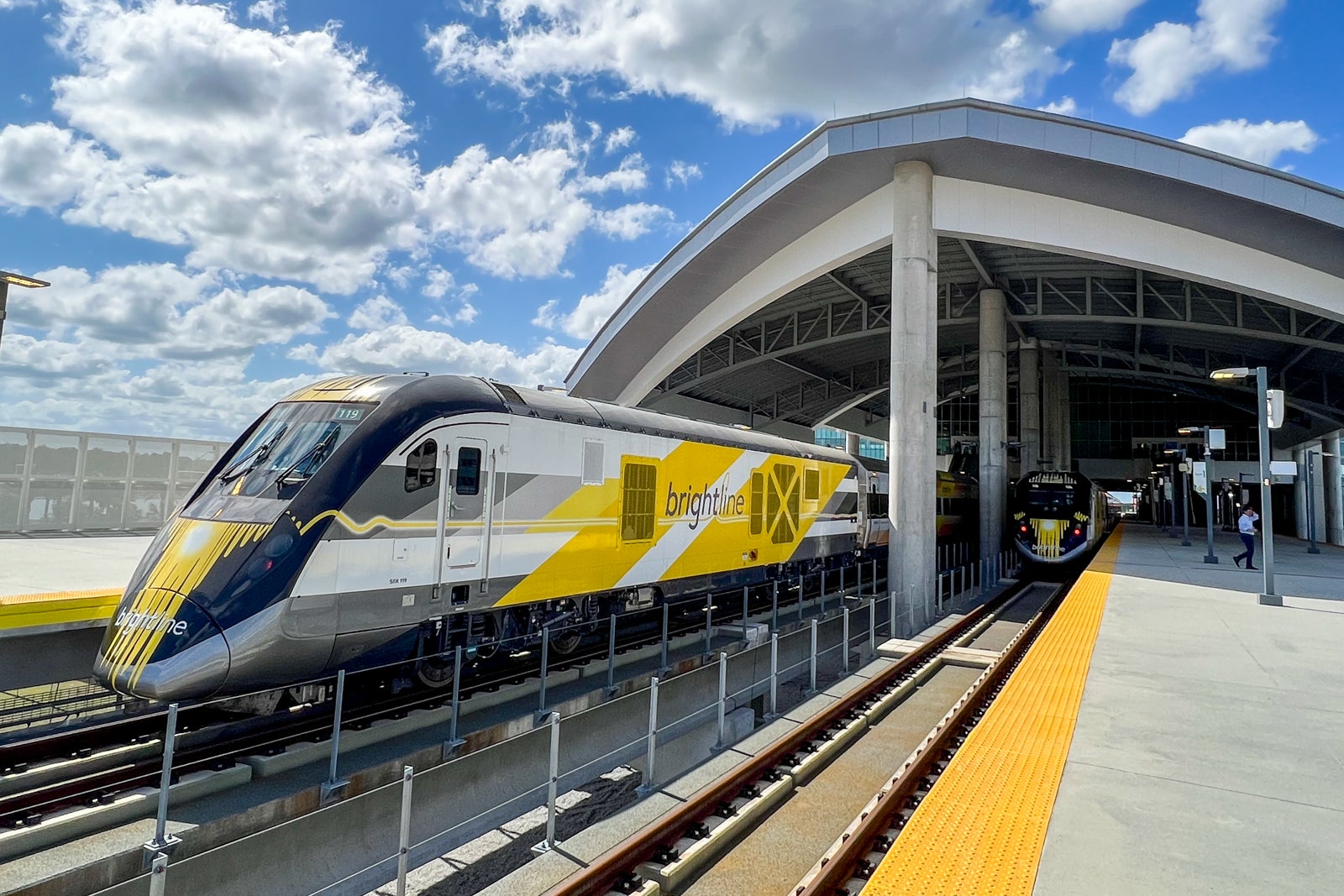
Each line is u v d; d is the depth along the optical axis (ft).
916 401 65.98
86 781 23.70
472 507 34.42
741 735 38.47
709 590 51.67
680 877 21.07
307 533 28.45
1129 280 108.78
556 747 23.15
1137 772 20.71
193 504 30.78
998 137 67.77
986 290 113.70
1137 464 226.38
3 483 66.13
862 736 35.04
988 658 48.34
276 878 20.53
